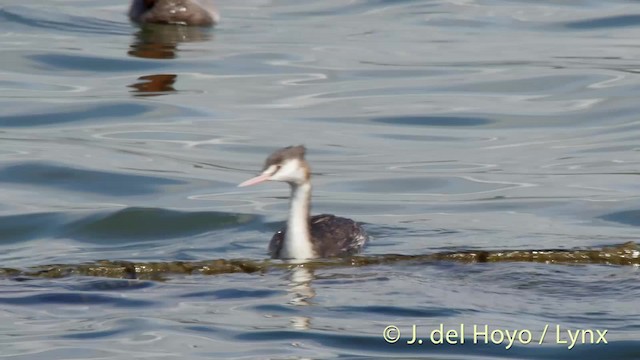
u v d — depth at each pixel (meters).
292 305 12.99
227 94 22.70
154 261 14.38
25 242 15.98
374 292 13.31
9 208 17.20
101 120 21.33
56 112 21.58
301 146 14.94
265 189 18.19
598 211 16.97
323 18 28.09
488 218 16.69
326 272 13.91
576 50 25.73
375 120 21.52
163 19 26.69
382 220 16.61
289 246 14.65
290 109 21.97
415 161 19.52
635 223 16.44
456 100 22.58
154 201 17.66
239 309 12.91
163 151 19.81
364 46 25.75
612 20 28.02
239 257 14.94
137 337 12.26
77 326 12.49
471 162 19.48
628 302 12.98
